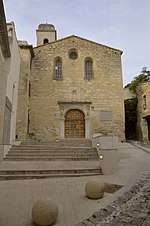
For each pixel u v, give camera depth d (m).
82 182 7.36
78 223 3.94
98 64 23.30
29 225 3.92
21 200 5.37
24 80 19.36
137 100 25.75
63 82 22.44
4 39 9.52
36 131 20.91
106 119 21.62
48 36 33.22
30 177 8.11
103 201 5.23
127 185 6.74
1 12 7.75
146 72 27.81
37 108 21.48
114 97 22.36
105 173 8.65
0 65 10.50
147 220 3.99
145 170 9.02
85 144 15.01
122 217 4.17
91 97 22.22
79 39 24.00
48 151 12.00
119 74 23.17
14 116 15.15
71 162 10.42
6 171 8.39
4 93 10.88
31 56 22.34
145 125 23.55
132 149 15.72
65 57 23.27
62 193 5.99
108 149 8.95
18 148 12.38
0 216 4.34
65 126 21.47
